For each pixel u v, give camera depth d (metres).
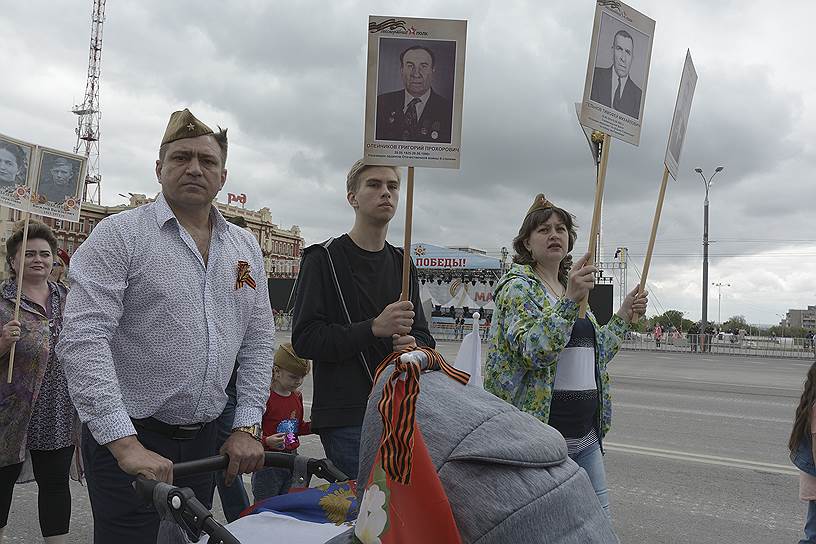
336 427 2.87
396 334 2.66
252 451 2.32
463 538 1.24
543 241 3.31
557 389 3.10
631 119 2.96
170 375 2.29
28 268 3.93
